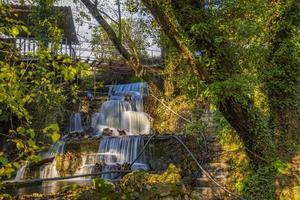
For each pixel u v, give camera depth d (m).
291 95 8.45
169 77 7.02
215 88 5.98
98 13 5.83
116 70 19.73
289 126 8.39
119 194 6.03
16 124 9.84
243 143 7.41
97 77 20.94
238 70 6.43
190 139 10.51
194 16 6.16
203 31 6.05
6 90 3.00
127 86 19.47
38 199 7.86
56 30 4.48
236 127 7.05
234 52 6.29
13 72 3.04
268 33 7.79
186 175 8.98
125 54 6.09
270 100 8.45
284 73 8.26
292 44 7.94
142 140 11.92
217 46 6.21
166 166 10.72
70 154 11.73
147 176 8.34
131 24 6.61
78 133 14.20
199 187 8.20
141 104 16.73
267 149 7.18
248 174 7.53
